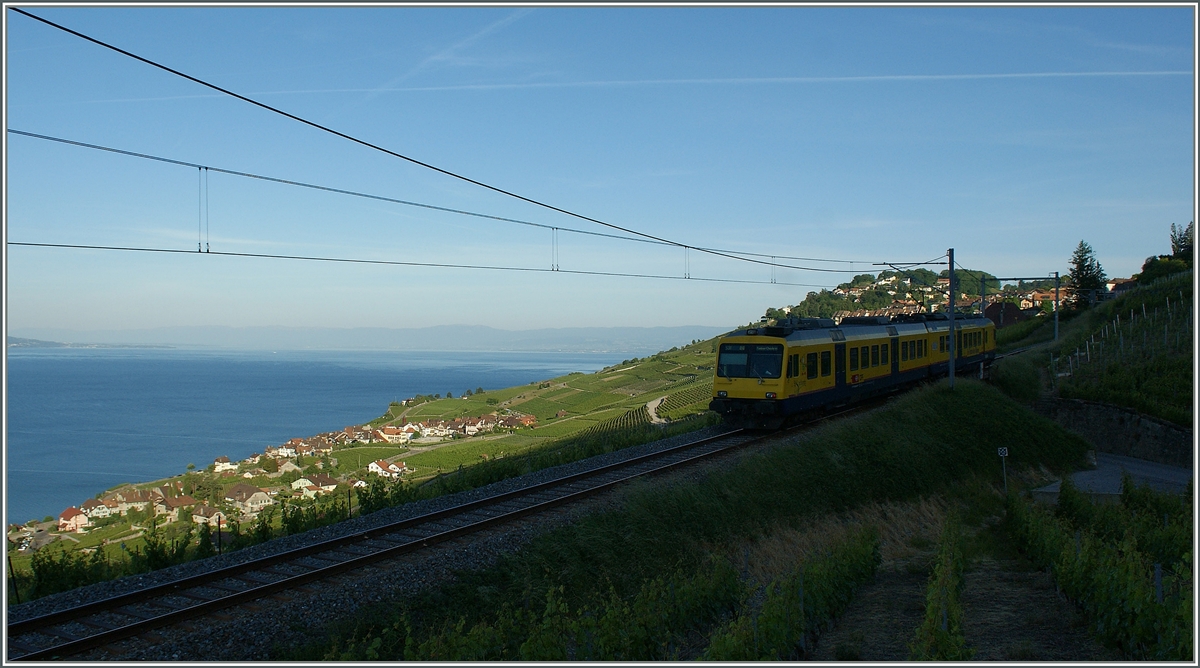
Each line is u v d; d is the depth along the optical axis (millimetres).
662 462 20953
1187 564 16906
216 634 10070
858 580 16016
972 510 24891
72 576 12914
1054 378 45219
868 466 23719
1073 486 24859
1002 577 18094
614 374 130250
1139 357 45750
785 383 24266
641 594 11250
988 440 30844
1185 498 25297
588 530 14938
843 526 20094
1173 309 55375
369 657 9102
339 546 13766
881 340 31125
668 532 15914
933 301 107000
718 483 18641
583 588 13500
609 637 9844
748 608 11672
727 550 16484
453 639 9312
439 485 20422
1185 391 37812
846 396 28203
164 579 12188
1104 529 21094
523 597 12602
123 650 9539
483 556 13492
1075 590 14227
